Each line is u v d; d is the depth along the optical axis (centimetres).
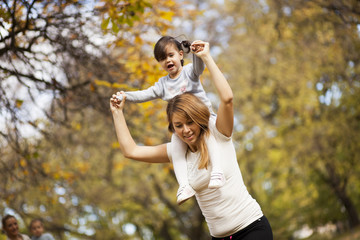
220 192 358
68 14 672
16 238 732
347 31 1168
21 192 1100
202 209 374
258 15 1683
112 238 1998
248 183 2148
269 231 365
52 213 1565
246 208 361
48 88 728
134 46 768
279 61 1758
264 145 1955
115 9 634
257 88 1867
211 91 1534
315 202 2273
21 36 685
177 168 371
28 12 623
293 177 2072
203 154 353
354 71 1448
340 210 2284
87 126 1129
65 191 1404
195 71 378
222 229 363
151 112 839
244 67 1884
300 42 1442
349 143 1692
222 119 348
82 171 1374
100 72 761
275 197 2331
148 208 2134
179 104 351
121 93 396
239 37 1855
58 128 1048
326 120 1688
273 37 1484
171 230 2686
